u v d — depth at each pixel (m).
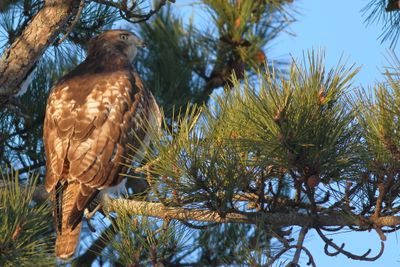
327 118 8.48
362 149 8.66
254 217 9.18
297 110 8.39
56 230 10.07
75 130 11.02
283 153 8.50
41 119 13.30
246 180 8.79
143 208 9.14
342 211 9.09
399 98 8.48
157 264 8.73
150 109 12.02
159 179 8.74
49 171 10.72
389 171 8.70
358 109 8.62
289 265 8.45
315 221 9.15
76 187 10.59
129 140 11.30
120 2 11.48
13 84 10.90
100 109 11.27
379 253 8.90
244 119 8.62
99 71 12.20
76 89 11.55
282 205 9.42
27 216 8.05
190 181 8.64
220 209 8.90
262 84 8.58
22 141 13.24
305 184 8.81
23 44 10.85
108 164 10.92
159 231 8.91
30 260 8.16
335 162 8.58
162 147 8.70
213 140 8.69
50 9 10.85
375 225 8.97
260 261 8.31
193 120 8.83
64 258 9.90
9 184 8.41
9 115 12.97
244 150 8.58
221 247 9.91
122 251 8.78
